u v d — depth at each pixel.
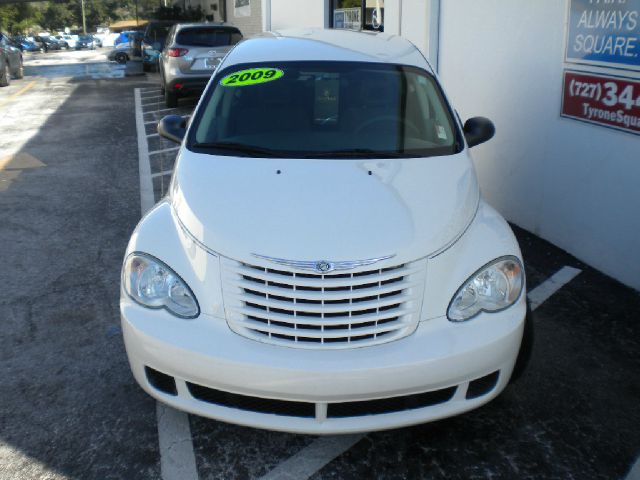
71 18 117.62
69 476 2.84
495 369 2.81
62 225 6.21
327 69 4.15
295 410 2.73
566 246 5.34
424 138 3.76
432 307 2.76
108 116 13.09
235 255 2.74
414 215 2.93
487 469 2.90
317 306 2.66
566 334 4.07
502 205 6.23
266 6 15.95
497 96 6.05
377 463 2.95
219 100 4.03
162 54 14.74
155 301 2.83
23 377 3.60
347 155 3.54
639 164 4.43
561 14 5.07
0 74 19.17
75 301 4.56
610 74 4.59
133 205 6.86
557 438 3.11
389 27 8.31
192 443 3.07
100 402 3.38
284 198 3.04
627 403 3.38
